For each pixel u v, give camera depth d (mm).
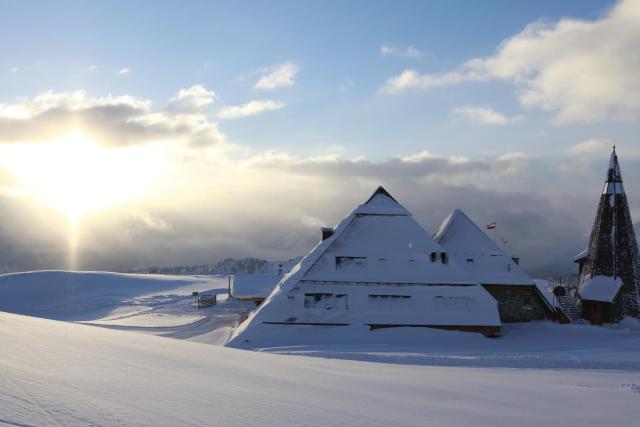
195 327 48688
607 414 11258
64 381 8328
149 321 53656
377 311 39312
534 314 46688
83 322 53469
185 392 8852
